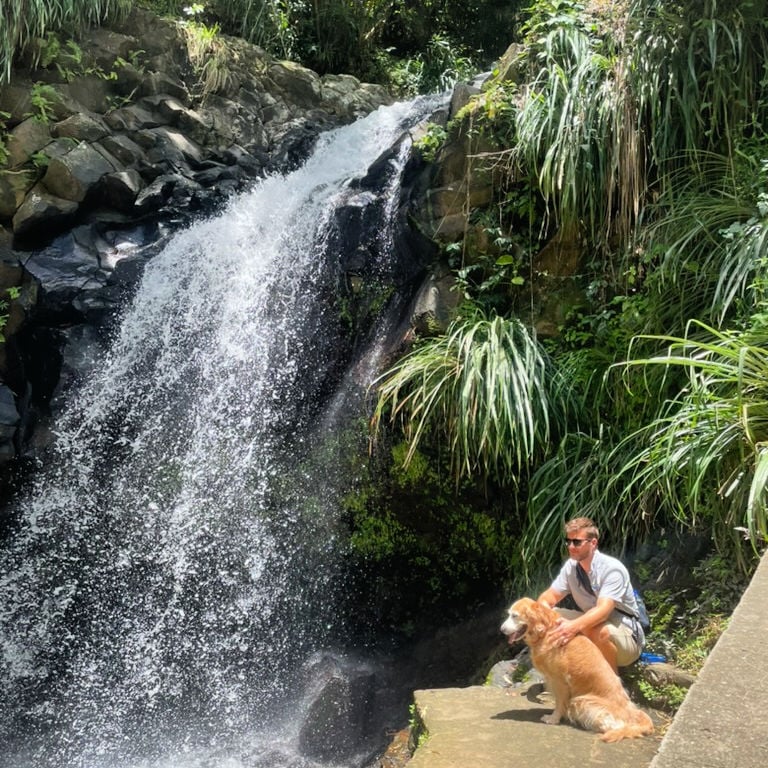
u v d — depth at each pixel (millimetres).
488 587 6137
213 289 7406
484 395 5188
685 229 5113
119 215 7703
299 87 9922
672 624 4410
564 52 5969
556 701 3508
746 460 4051
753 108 5457
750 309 4582
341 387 6344
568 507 4953
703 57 5438
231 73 9336
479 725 3486
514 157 5852
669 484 4281
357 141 8508
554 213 5879
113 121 8078
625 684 3902
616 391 5180
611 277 5570
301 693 6176
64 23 8102
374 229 6520
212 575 6672
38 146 7422
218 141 8844
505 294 5898
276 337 6836
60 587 6961
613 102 5516
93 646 6855
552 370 5406
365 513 6242
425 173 6277
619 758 3148
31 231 7188
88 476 6980
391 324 6180
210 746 6211
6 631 6949
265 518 6562
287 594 6488
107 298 7105
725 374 4262
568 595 4234
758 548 4234
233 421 6848
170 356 7266
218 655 6559
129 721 6586
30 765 6477
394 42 13523
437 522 6035
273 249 7234
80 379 6930
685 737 1851
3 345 6820
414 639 6352
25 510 6980
